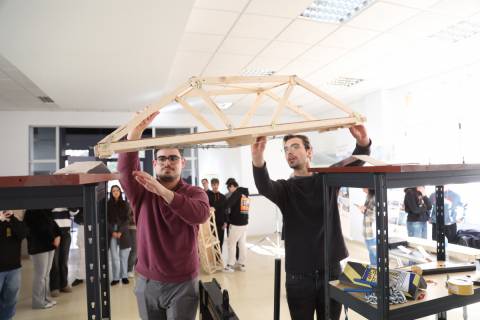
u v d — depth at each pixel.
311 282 1.60
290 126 1.21
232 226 4.50
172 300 1.55
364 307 1.17
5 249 2.68
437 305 1.19
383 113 5.49
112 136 1.01
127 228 4.01
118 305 3.29
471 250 2.29
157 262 1.54
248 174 7.28
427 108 4.86
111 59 3.33
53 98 5.09
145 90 4.66
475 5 2.73
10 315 2.75
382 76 4.73
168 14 2.42
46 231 3.29
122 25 2.58
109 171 1.11
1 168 6.11
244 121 1.38
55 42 2.88
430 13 2.85
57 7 2.29
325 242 1.40
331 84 5.13
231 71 4.28
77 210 4.05
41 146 6.43
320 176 1.51
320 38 3.30
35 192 0.83
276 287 1.44
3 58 3.63
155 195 1.59
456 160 4.45
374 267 1.30
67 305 3.35
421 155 4.95
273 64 4.06
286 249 1.67
